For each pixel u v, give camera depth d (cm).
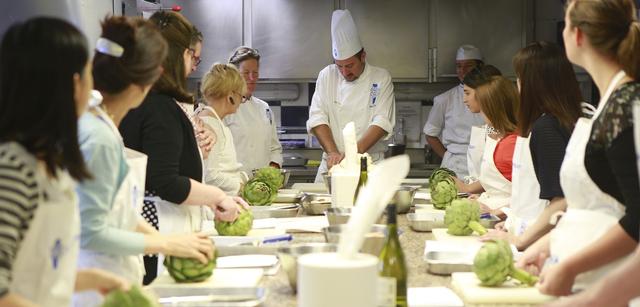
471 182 425
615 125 179
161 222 273
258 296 183
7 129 142
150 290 190
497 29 641
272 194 378
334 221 285
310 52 647
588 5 186
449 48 645
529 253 216
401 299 173
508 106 352
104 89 201
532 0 639
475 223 281
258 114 536
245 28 647
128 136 259
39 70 141
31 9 372
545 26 640
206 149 352
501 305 186
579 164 192
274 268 225
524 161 282
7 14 369
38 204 145
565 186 199
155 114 258
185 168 275
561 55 253
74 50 144
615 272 152
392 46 647
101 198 194
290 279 197
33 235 147
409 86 666
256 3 645
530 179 281
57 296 157
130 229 217
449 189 359
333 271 136
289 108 666
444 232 292
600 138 185
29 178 142
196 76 652
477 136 421
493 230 287
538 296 188
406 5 643
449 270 219
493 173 355
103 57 198
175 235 208
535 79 254
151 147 257
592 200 193
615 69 187
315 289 137
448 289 199
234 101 405
